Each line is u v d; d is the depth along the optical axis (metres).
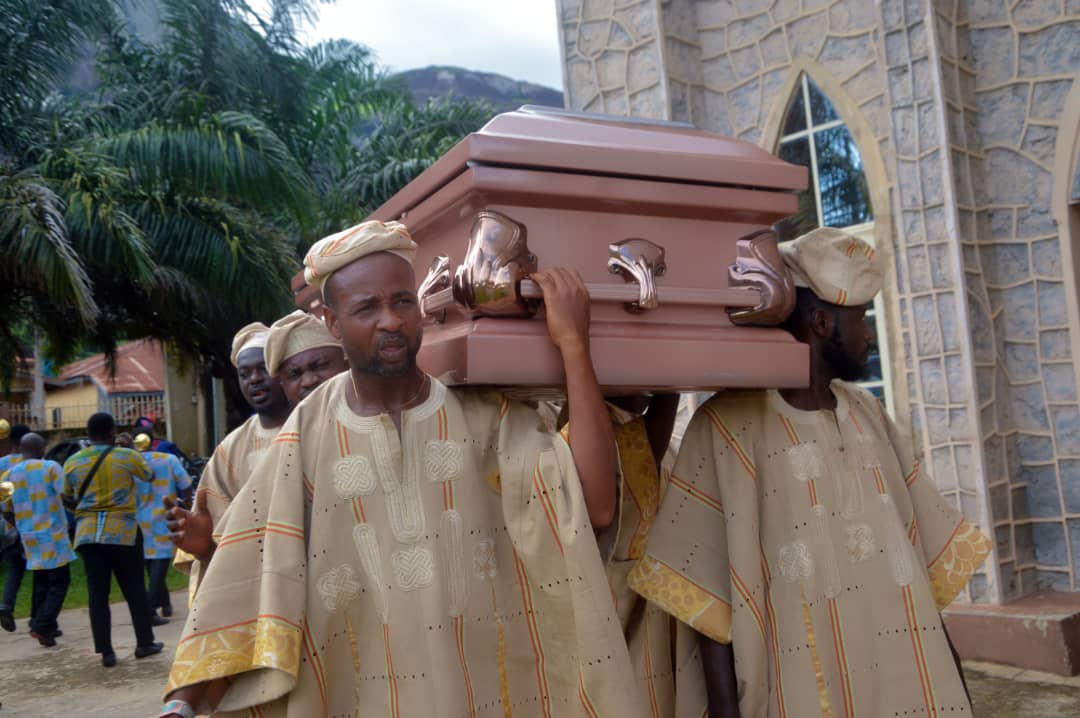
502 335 1.51
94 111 10.86
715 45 5.05
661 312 1.66
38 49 9.88
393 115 15.05
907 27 4.12
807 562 1.82
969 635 3.99
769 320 1.73
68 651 5.87
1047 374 4.12
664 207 1.66
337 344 2.45
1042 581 4.18
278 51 12.03
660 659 2.00
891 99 4.21
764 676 1.78
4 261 8.77
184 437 21.42
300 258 12.81
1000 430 4.12
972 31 4.27
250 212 10.91
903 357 4.36
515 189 1.54
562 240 1.60
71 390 29.03
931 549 2.08
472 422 1.61
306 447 1.58
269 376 2.65
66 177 9.33
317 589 1.52
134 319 11.45
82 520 5.39
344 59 14.08
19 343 11.97
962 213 4.07
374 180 13.17
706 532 1.88
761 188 1.73
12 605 6.51
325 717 1.52
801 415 1.91
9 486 6.14
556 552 1.50
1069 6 3.99
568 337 1.50
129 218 9.16
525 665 1.59
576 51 5.15
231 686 1.50
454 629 1.50
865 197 4.57
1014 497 4.14
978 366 4.05
